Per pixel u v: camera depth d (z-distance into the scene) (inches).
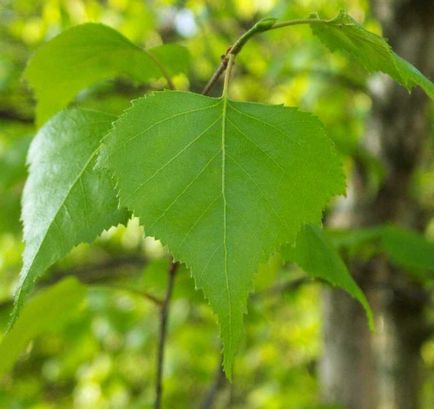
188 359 40.8
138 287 33.6
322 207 12.9
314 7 35.8
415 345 29.3
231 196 12.8
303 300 52.5
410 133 26.7
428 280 21.4
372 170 25.8
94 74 15.4
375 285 24.3
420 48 25.9
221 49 40.7
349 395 25.4
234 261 12.6
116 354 44.7
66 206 13.5
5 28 42.8
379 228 19.2
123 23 42.2
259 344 42.8
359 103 39.5
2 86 31.0
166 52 15.4
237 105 13.1
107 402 43.7
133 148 12.9
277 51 41.7
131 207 12.7
